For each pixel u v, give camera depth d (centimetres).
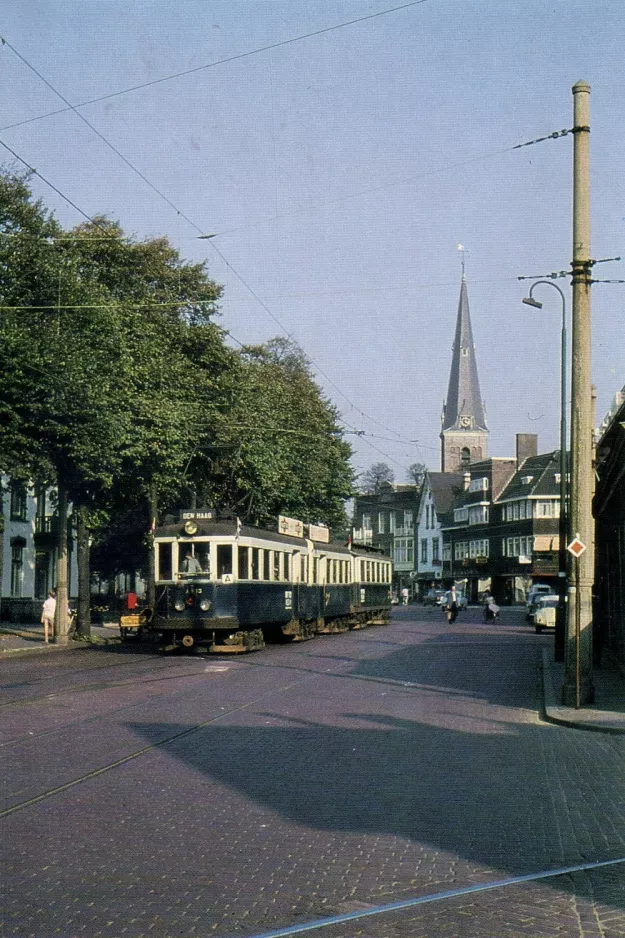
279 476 4788
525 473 11031
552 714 1847
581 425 2072
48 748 1430
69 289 3441
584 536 2045
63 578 3962
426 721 1780
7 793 1119
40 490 4112
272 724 1712
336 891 770
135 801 1091
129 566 6353
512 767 1334
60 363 3281
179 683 2369
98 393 3425
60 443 3497
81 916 702
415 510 14462
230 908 725
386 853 884
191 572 3191
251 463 4553
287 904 736
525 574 10500
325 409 6275
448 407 15550
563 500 3319
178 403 3988
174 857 862
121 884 780
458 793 1155
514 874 822
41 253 3403
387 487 15838
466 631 5369
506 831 971
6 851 876
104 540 6175
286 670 2738
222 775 1250
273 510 5459
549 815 1045
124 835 938
